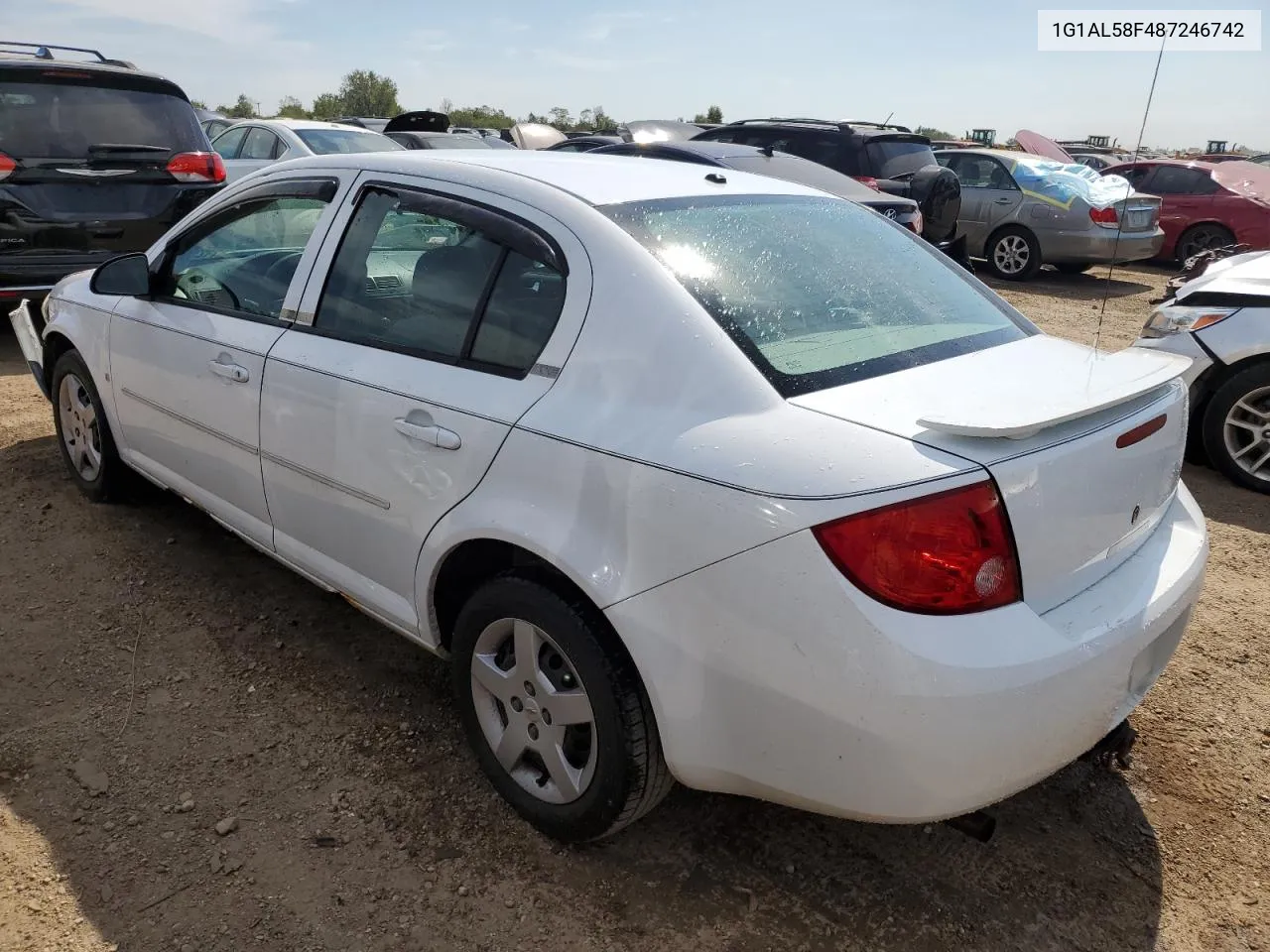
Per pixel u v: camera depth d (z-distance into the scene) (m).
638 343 2.15
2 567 3.70
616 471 2.06
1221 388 5.06
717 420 2.00
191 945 2.11
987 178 12.12
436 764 2.71
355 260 2.83
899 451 1.85
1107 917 2.26
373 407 2.59
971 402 2.02
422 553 2.52
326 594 3.61
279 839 2.41
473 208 2.57
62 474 4.61
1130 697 2.19
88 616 3.39
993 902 2.29
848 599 1.79
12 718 2.83
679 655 1.99
